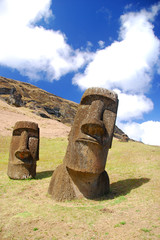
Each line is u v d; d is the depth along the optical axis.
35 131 12.41
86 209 6.53
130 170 12.02
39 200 7.90
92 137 7.56
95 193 8.11
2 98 63.69
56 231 5.19
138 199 7.12
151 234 4.58
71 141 8.11
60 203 7.39
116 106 8.29
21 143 11.80
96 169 7.56
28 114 44.06
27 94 88.75
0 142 23.19
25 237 5.02
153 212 5.80
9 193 9.02
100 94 8.05
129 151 18.17
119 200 7.24
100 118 7.76
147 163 13.34
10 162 11.95
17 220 5.85
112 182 10.24
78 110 8.41
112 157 16.78
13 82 99.62
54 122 42.03
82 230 5.14
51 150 22.19
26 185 10.34
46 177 12.36
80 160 7.61
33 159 11.94
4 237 5.09
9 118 35.59
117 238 4.61
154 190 7.93
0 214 6.51
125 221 5.39
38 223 5.65
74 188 7.87
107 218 5.71
